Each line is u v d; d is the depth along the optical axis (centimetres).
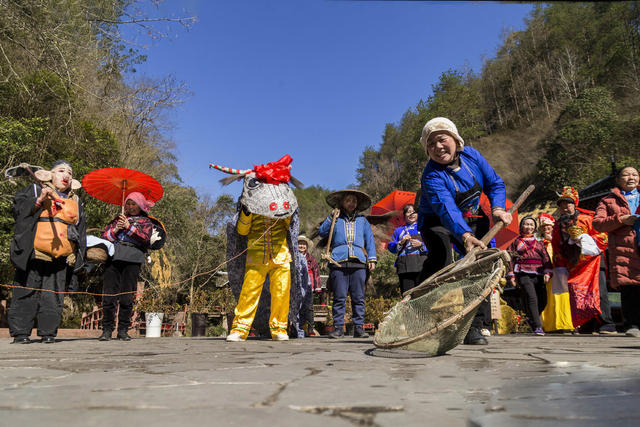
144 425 82
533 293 695
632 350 273
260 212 448
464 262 265
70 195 491
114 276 542
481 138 5906
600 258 679
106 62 1622
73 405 100
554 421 79
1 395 113
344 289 606
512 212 294
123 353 283
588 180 3347
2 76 1166
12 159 1017
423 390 121
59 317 473
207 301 1480
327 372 164
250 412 93
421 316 257
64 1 1194
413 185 6016
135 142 1733
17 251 446
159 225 577
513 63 6209
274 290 484
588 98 3794
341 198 629
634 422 78
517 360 206
